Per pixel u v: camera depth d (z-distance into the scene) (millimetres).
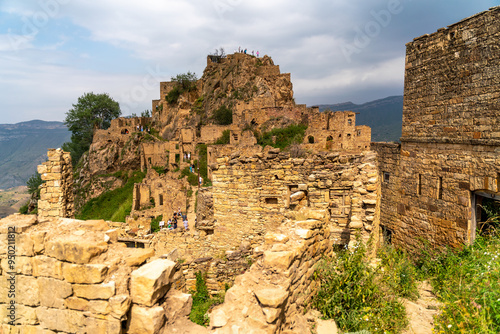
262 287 5371
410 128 14797
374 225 9938
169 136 83375
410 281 8688
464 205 11922
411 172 14672
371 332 5984
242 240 12492
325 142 47344
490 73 10734
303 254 6270
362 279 6879
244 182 12344
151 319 4469
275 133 55469
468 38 11594
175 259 11523
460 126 12023
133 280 4684
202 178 48438
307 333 5707
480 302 6344
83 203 63938
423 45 13867
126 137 71688
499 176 10539
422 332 6320
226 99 77750
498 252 8289
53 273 4961
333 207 10891
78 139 83500
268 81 77250
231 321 4965
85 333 4758
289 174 11672
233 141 53844
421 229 14086
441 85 12922
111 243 5512
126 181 64875
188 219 32594
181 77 95125
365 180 9586
